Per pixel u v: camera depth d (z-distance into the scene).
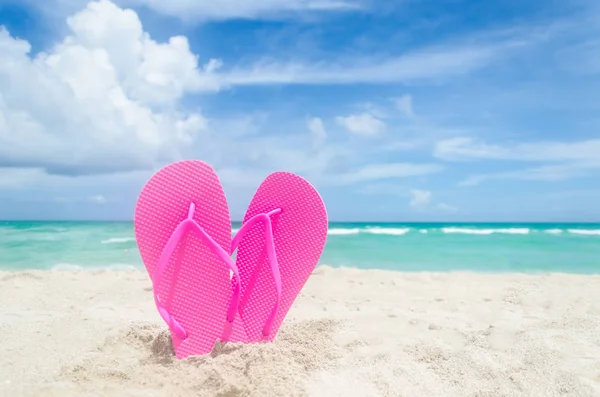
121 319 0.56
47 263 1.27
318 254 0.48
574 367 0.40
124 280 0.84
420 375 0.39
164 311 0.43
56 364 0.40
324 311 0.62
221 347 0.43
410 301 0.69
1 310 0.60
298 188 0.49
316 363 0.41
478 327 0.53
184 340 0.44
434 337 0.49
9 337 0.48
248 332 0.47
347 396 0.35
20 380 0.37
